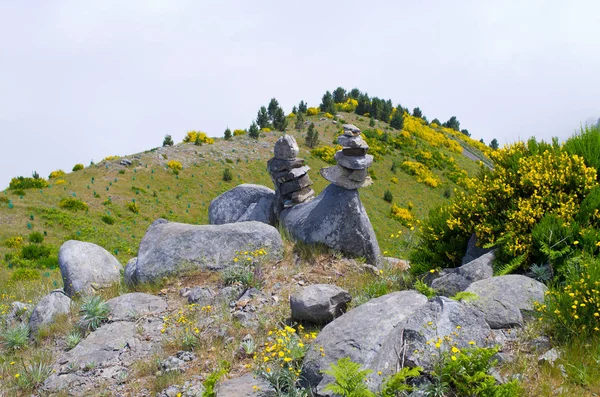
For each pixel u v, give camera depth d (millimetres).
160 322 7039
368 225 9227
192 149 52688
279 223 10469
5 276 20609
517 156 7391
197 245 8578
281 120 66875
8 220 31109
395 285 7160
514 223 6402
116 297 7898
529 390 3760
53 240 29734
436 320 4398
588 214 6000
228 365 5250
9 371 6406
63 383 5828
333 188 9336
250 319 6500
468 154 81875
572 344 4250
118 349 6402
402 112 88625
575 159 6617
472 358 3779
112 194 39188
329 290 6188
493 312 4809
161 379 5355
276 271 8219
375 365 4242
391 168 58625
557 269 5613
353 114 82938
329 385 3855
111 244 30891
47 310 7938
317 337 5098
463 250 7238
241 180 48062
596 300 4445
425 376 3949
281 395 4457
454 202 7652
